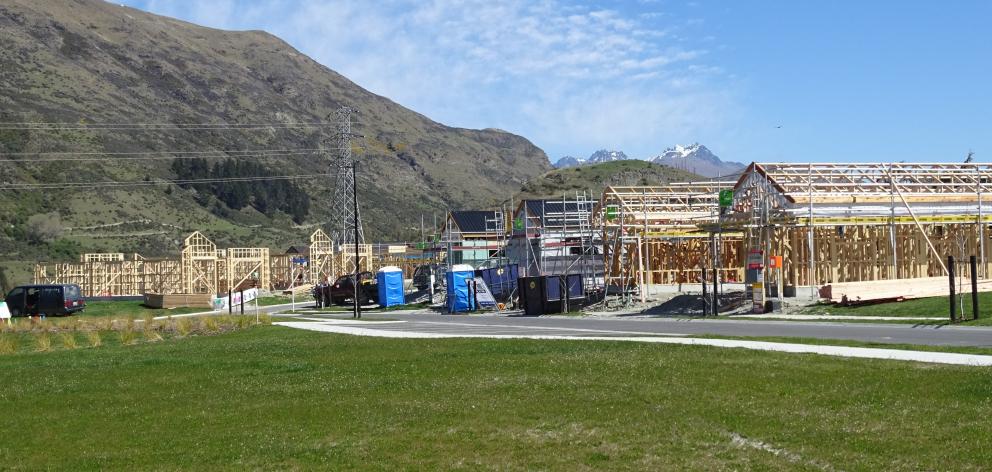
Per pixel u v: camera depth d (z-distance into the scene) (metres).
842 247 42.34
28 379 21.84
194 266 79.12
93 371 23.08
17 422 15.55
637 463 10.80
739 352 19.98
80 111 166.50
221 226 137.62
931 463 10.20
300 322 42.56
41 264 89.94
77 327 41.81
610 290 48.19
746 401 14.13
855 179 43.53
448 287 52.19
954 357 17.59
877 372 16.16
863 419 12.46
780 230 41.72
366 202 177.88
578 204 59.06
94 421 15.29
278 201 160.88
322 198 173.62
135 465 11.75
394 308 59.19
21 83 170.38
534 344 24.27
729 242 53.12
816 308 35.06
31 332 41.16
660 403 14.30
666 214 49.53
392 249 96.19
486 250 72.44
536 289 44.53
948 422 11.96
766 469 10.33
